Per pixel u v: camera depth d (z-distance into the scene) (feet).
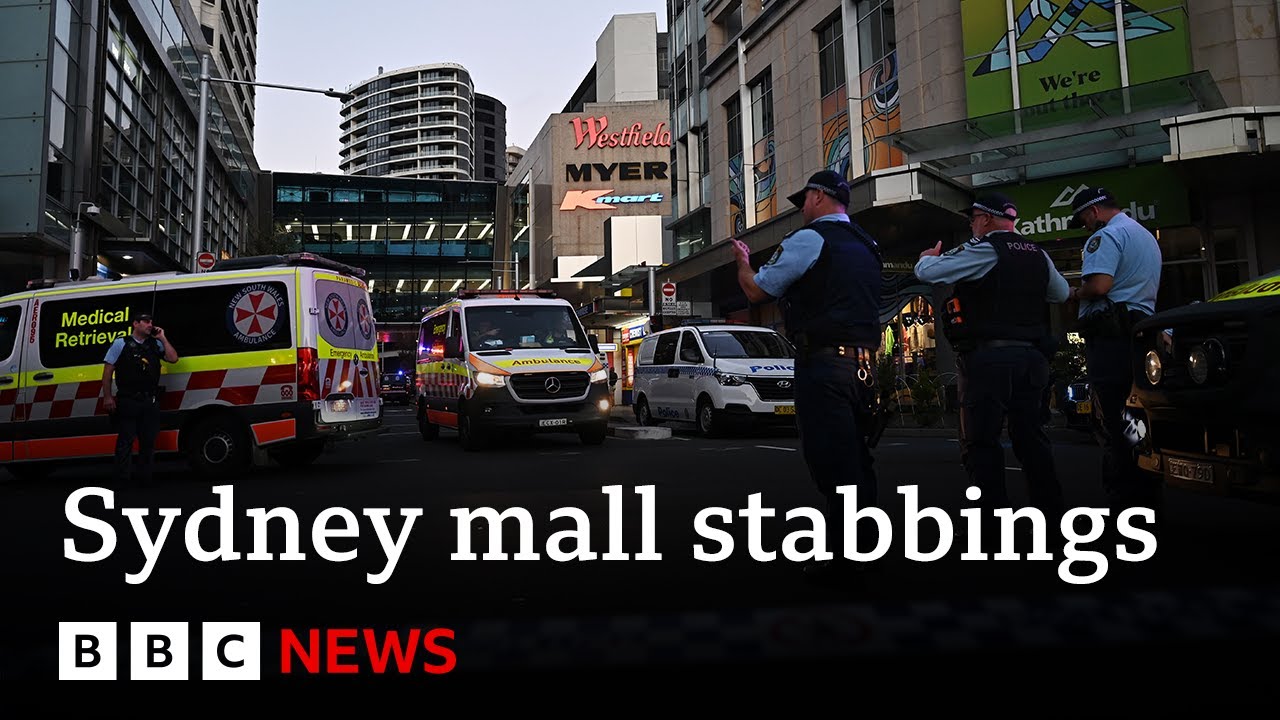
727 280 96.43
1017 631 8.16
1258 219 50.39
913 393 46.47
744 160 90.99
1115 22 52.85
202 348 28.55
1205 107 48.49
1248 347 10.59
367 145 533.96
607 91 234.38
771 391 40.63
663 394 48.44
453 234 241.35
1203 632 8.05
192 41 112.88
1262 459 10.43
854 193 59.47
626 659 7.41
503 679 6.94
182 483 26.27
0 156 63.26
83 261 70.54
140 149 88.22
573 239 206.39
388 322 235.81
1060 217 55.67
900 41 65.31
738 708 6.25
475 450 36.91
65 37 67.92
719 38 101.40
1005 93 56.85
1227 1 50.11
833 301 10.88
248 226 144.87
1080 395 34.68
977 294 12.60
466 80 526.16
